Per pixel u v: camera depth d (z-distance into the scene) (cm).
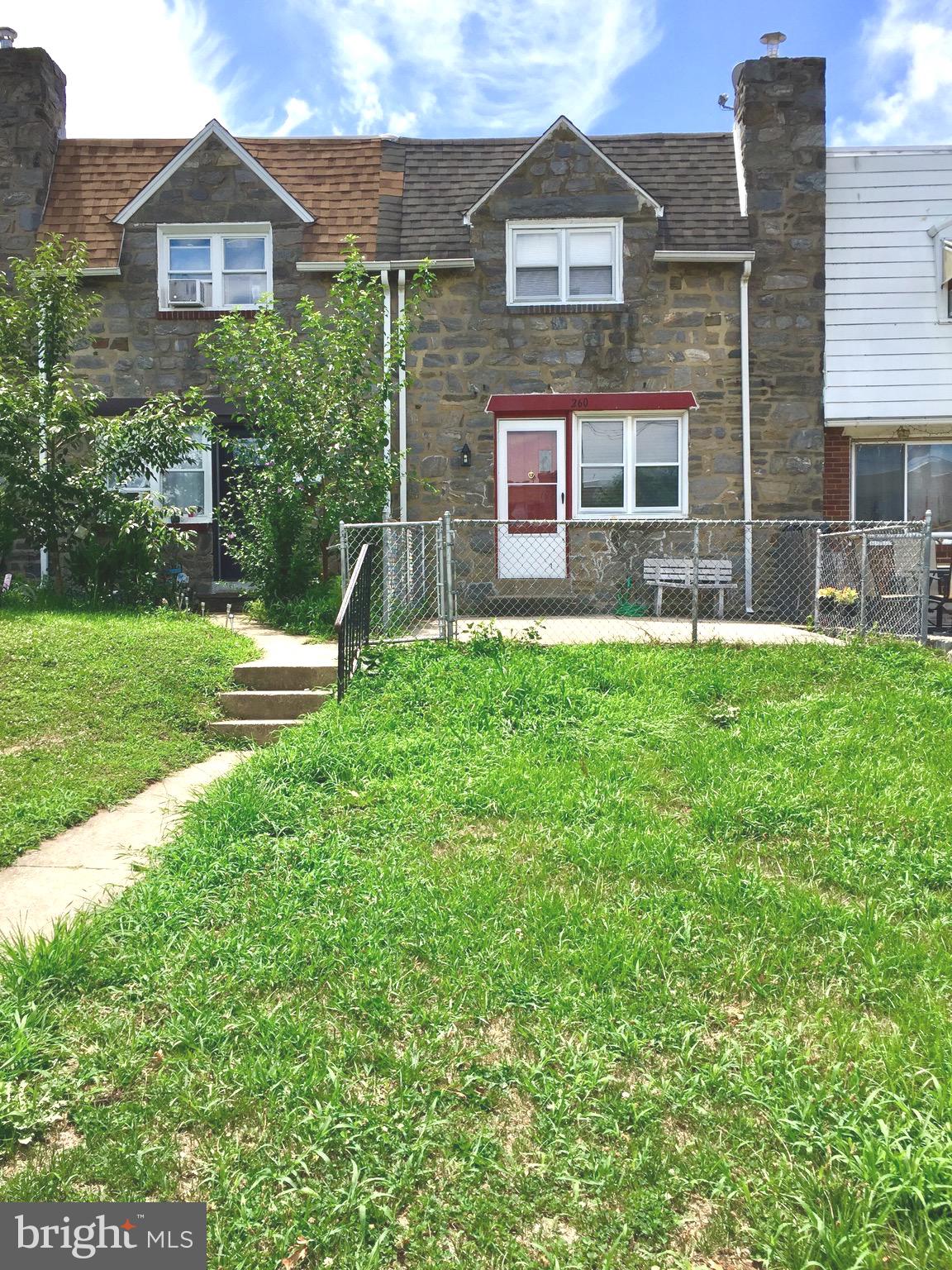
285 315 1338
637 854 439
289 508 1123
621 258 1314
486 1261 221
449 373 1319
